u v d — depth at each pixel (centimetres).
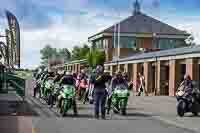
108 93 1808
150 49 7825
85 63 8244
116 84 1811
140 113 1891
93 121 1512
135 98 3122
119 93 1767
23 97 2284
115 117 1680
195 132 1292
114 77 1817
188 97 1777
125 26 8294
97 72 1589
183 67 3469
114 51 8000
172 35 8338
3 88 2991
